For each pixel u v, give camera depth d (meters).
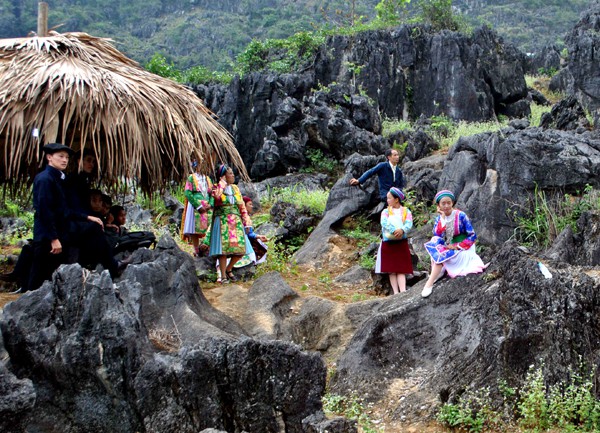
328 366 6.68
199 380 4.48
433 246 6.51
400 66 21.02
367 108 17.55
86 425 4.54
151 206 14.23
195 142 7.75
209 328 5.90
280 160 16.81
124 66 7.98
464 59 20.84
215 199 8.67
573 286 5.65
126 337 4.61
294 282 9.41
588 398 5.16
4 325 4.66
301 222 11.87
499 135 10.41
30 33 8.23
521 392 5.28
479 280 6.25
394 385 5.98
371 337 6.25
